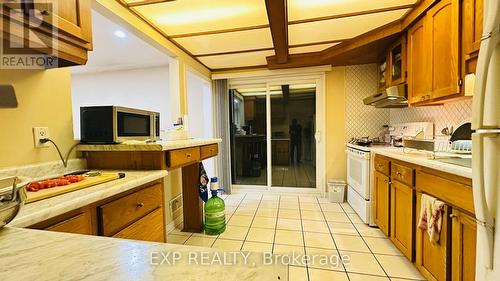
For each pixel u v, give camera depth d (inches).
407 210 69.0
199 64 133.2
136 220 45.9
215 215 94.4
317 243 83.7
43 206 29.1
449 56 66.1
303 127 149.6
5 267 15.7
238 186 157.2
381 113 132.0
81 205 32.3
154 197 52.4
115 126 58.9
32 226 27.7
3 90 39.4
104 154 58.3
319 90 141.5
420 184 62.0
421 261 61.7
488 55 30.8
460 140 73.5
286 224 101.2
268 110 151.9
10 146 42.4
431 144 64.6
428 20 75.0
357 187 110.5
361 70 133.6
